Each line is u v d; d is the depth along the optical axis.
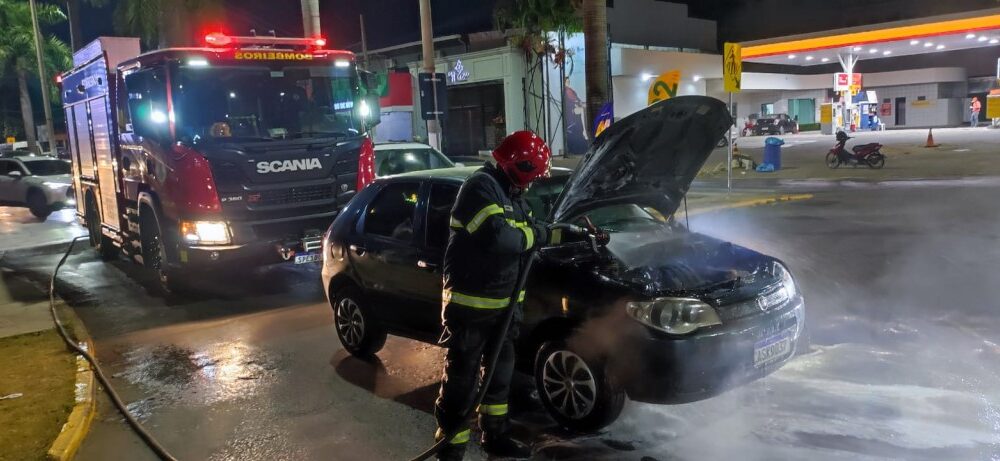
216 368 6.29
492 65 33.19
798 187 18.03
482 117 34.91
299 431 4.88
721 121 5.07
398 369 6.04
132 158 9.43
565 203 4.89
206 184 8.10
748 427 4.46
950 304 6.80
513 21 32.66
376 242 5.82
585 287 4.40
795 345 4.64
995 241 9.59
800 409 4.65
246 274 10.31
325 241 6.47
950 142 28.33
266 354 6.62
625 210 5.87
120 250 11.64
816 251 9.57
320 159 8.73
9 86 54.28
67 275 10.84
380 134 28.14
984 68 50.75
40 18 41.31
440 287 5.23
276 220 8.49
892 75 48.97
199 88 8.46
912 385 4.93
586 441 4.43
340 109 9.42
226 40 8.74
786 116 46.44
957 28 35.19
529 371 4.84
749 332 4.28
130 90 9.17
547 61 32.91
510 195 4.09
